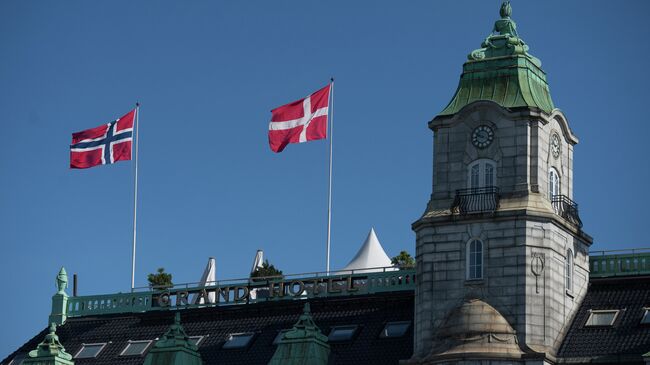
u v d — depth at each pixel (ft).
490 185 397.60
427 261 398.42
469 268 393.29
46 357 437.17
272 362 406.21
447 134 404.77
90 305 473.26
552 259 391.45
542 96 409.28
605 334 390.21
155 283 622.54
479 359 377.71
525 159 395.14
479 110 401.49
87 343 458.50
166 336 418.92
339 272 475.31
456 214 396.16
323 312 435.12
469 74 410.52
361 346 415.03
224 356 430.20
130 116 492.95
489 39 414.62
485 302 387.55
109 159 490.08
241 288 452.35
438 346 385.50
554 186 405.39
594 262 415.03
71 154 492.54
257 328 439.22
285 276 449.06
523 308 384.68
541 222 390.63
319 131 461.37
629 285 407.44
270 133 465.06
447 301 393.29
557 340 389.39
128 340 453.99
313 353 403.54
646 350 379.55
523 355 378.73
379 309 427.74
